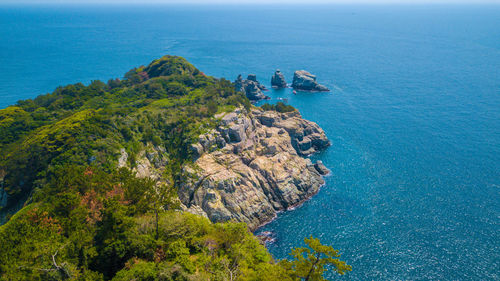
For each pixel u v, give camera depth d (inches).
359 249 3528.5
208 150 4542.3
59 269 1656.0
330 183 4849.9
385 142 6190.9
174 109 5255.9
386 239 3661.4
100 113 4539.9
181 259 1897.1
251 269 2042.3
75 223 2053.4
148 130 4498.0
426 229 3791.8
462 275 3157.0
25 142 4200.3
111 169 3590.1
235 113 5172.2
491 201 4276.6
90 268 1915.6
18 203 3752.5
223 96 6013.8
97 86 7185.0
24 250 1759.4
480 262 3304.6
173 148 4589.1
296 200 4421.8
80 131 3966.5
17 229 2032.5
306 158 5467.5
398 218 4001.0
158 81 6894.7
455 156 5561.0
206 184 4040.4
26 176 3772.1
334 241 3668.8
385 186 4699.8
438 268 3243.1
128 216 2258.9
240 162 4633.4
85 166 3476.9
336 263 1873.8
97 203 2298.2
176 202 2871.6
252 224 3954.2
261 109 6569.9
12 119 5339.6
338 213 4163.4
